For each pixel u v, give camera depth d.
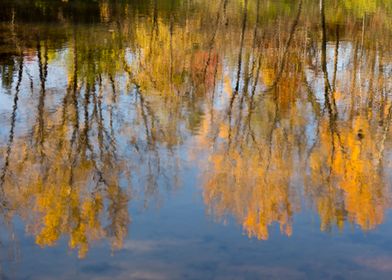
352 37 34.41
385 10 47.81
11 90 19.22
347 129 16.80
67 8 40.03
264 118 17.67
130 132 15.41
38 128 15.73
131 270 7.58
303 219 9.51
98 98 18.86
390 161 13.85
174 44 30.06
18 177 12.25
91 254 8.05
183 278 7.37
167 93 19.95
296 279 7.40
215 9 47.28
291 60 27.47
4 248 8.30
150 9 44.03
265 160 13.52
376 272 7.59
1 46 25.78
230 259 7.91
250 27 37.88
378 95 21.08
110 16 38.19
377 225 9.25
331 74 24.58
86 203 10.45
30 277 7.38
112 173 12.30
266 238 8.62
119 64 24.09
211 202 10.23
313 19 42.09
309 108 19.14
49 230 9.04
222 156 13.52
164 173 12.07
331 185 11.77
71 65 23.28
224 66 25.66
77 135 15.23
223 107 18.58
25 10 37.31
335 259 7.96
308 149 14.76
